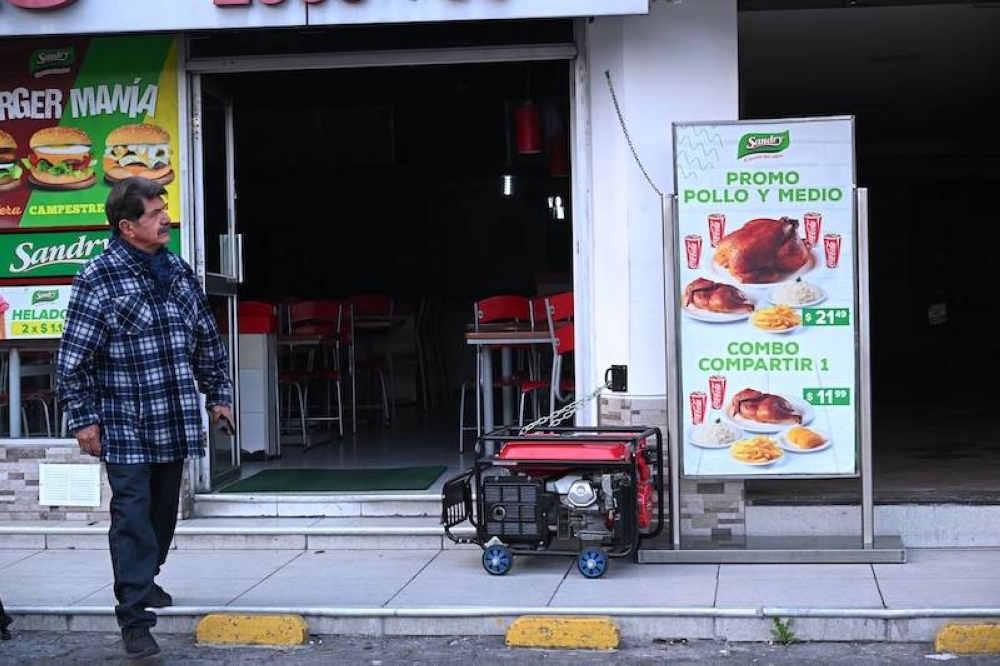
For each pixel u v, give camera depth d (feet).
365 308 37.27
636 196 22.54
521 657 17.31
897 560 20.65
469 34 24.29
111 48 24.34
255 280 47.83
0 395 24.85
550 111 33.60
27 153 24.39
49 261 24.39
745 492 22.35
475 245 48.52
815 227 20.84
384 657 17.49
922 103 38.27
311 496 24.38
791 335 20.90
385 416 36.35
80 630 19.16
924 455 27.40
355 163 44.47
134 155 24.38
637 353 22.58
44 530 23.61
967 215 55.06
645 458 21.26
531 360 30.60
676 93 22.45
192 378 17.83
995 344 54.65
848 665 16.61
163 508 17.98
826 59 30.71
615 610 18.07
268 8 22.27
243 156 44.21
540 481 20.58
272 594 19.75
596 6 21.54
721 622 17.84
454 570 21.16
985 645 16.97
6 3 22.49
